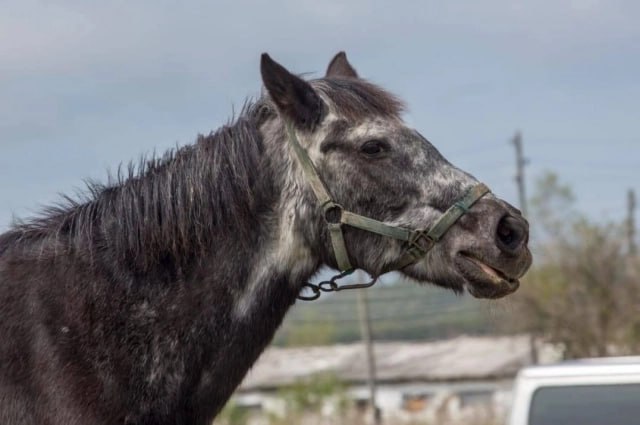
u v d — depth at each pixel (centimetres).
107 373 555
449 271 589
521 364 3953
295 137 596
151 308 570
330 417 2964
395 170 591
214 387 577
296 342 4706
